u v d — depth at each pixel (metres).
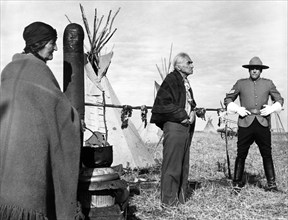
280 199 5.59
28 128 2.81
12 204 2.74
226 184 6.37
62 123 2.94
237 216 4.86
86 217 3.51
